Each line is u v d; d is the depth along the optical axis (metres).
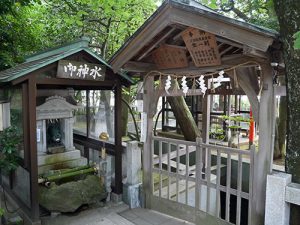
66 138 5.91
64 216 4.72
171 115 13.05
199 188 4.29
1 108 4.39
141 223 4.51
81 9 7.81
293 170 3.25
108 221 4.58
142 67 4.68
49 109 5.43
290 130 3.21
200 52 3.74
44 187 4.84
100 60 4.63
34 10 8.52
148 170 5.04
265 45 2.82
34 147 4.23
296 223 3.26
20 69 4.44
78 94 6.46
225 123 9.36
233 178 7.09
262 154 3.50
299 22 2.80
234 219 7.05
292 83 3.03
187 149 4.42
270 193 3.30
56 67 4.28
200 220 4.30
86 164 6.07
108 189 5.28
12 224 4.54
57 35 8.55
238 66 3.50
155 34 3.75
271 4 4.53
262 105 3.45
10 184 5.40
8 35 7.26
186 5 3.23
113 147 5.31
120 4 6.76
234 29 2.99
